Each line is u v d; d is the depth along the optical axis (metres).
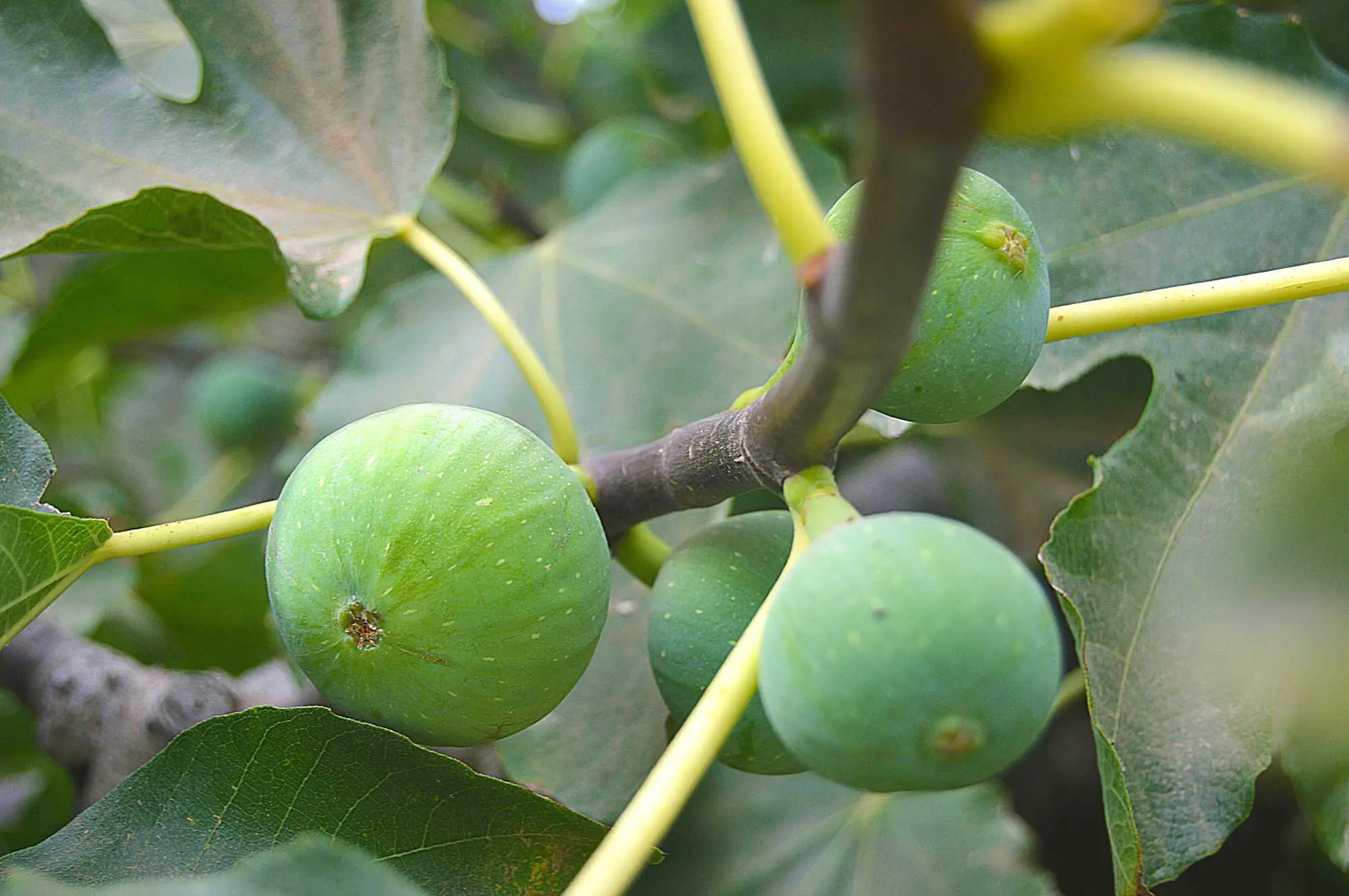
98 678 0.51
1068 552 0.42
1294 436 0.43
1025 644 0.34
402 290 0.58
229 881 0.34
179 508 0.93
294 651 0.39
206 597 0.69
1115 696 0.41
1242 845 0.54
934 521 0.34
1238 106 0.29
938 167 0.30
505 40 1.00
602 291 0.55
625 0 0.92
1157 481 0.44
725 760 0.40
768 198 0.33
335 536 0.38
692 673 0.40
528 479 0.38
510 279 0.57
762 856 0.48
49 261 0.73
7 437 0.43
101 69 0.48
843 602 0.34
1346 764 0.40
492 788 0.40
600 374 0.53
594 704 0.46
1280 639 0.37
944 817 0.49
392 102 0.47
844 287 0.32
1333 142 0.28
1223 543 0.43
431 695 0.38
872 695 0.33
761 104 0.33
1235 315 0.45
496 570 0.38
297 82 0.48
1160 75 0.29
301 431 0.56
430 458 0.38
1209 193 0.47
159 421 1.15
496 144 0.87
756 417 0.37
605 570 0.39
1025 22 0.29
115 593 0.60
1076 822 0.58
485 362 0.55
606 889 0.34
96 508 0.71
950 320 0.37
